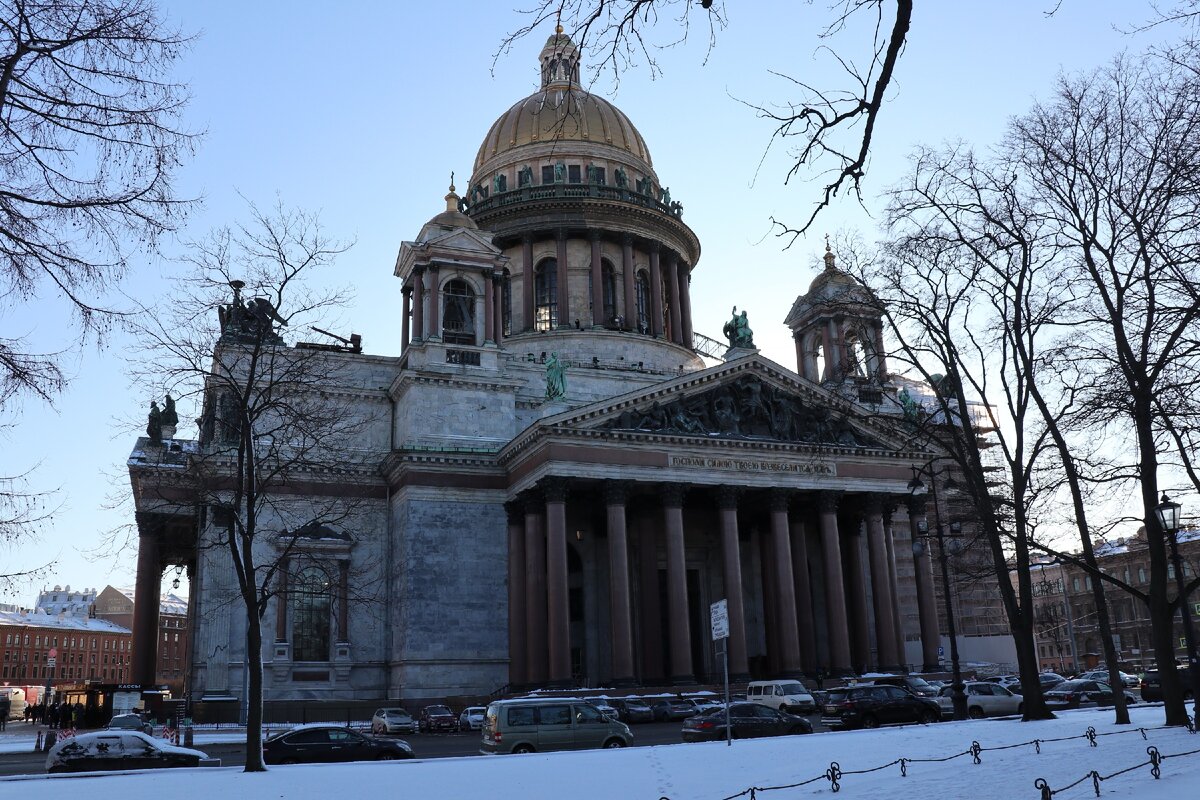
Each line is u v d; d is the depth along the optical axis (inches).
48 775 1350.9
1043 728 1595.7
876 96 454.0
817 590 3521.2
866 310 2084.2
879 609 3196.4
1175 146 1392.7
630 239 4301.2
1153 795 785.6
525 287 4205.2
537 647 2874.0
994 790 914.1
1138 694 2994.6
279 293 1764.3
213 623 2928.2
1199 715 1380.4
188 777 1279.5
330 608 2923.2
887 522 3331.7
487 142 4704.7
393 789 1106.1
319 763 1504.7
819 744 1469.0
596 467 2935.5
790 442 3154.5
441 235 3479.3
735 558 3024.1
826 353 3727.9
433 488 3105.3
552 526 2859.3
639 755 1384.1
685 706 2637.8
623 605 2866.6
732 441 3085.6
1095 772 812.0
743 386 3218.5
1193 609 5054.1
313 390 2065.7
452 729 2544.3
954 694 2098.9
